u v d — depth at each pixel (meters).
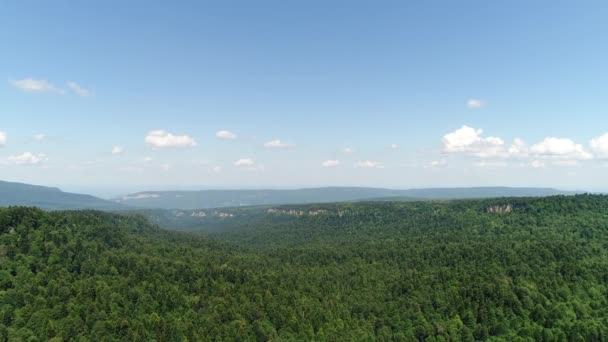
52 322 130.25
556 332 143.38
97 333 129.50
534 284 167.88
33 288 147.12
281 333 148.12
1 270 154.38
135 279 168.75
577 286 167.12
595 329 142.62
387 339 150.50
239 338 140.62
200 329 141.88
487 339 146.50
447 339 149.00
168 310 154.88
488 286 165.62
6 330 124.06
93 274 171.50
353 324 157.12
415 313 160.50
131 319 141.50
